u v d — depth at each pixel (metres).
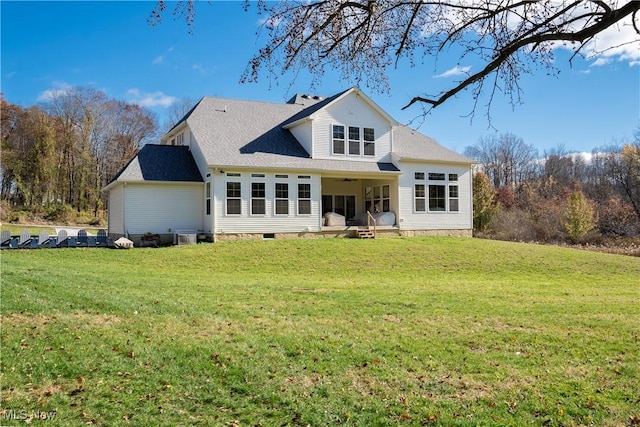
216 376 6.23
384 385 6.07
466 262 21.31
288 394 5.75
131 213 23.30
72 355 6.71
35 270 14.34
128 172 23.55
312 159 25.88
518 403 5.59
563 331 8.81
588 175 60.00
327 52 4.75
